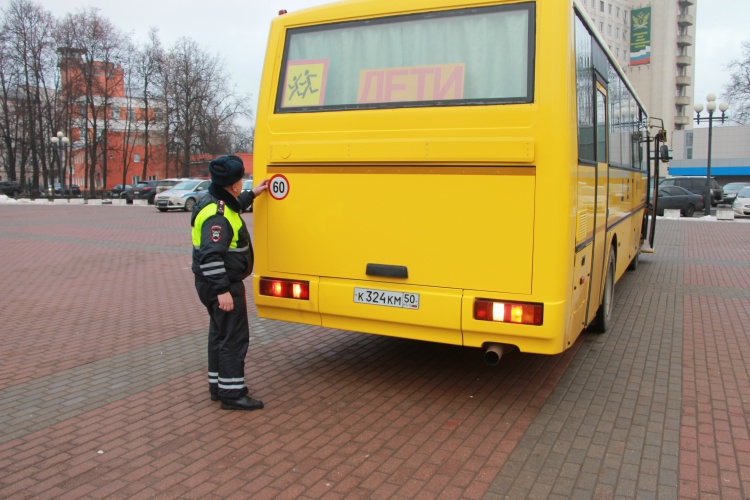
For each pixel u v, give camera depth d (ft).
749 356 20.12
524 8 14.37
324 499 11.12
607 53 20.53
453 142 14.58
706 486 11.56
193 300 29.58
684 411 15.38
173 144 181.27
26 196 170.09
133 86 180.96
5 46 166.71
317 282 16.46
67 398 16.29
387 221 15.51
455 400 16.22
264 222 17.12
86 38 171.53
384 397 16.46
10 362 19.45
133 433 14.06
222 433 14.06
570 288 14.65
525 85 14.20
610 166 21.39
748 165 198.49
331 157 15.99
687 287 32.76
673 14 270.46
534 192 13.99
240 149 213.25
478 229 14.55
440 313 14.97
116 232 63.77
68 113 175.32
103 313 26.68
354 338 22.61
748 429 14.24
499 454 12.95
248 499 11.13
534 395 16.57
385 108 15.60
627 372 18.52
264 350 20.97
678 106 284.00
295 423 14.67
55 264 41.27
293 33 17.02
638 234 34.88
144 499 11.14
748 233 64.85
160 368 18.90
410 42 15.49
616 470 12.22
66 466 12.42
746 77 162.71
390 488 11.51
